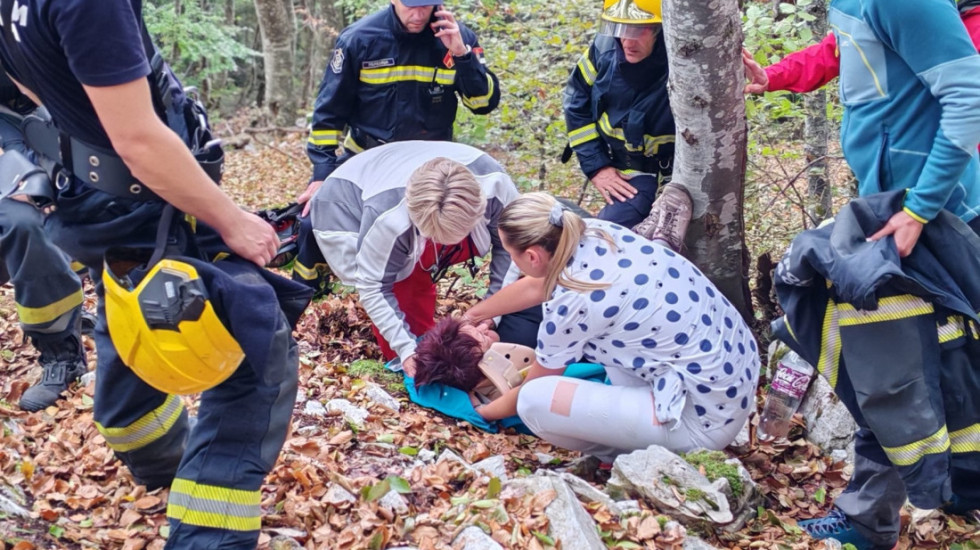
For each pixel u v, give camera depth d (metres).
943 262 2.73
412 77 4.32
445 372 3.69
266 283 2.16
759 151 5.19
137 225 2.08
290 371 2.27
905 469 2.75
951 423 2.81
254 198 11.55
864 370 2.76
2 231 3.12
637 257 3.24
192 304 1.97
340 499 2.81
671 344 3.22
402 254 3.76
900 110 2.77
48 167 2.12
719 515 3.00
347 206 3.87
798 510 3.44
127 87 1.84
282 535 2.59
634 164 4.34
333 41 18.00
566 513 2.72
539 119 5.97
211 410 2.20
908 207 2.68
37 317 3.25
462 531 2.68
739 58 3.65
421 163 3.85
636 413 3.31
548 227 3.14
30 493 2.72
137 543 2.52
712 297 3.35
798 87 3.78
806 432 3.95
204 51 15.94
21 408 3.26
